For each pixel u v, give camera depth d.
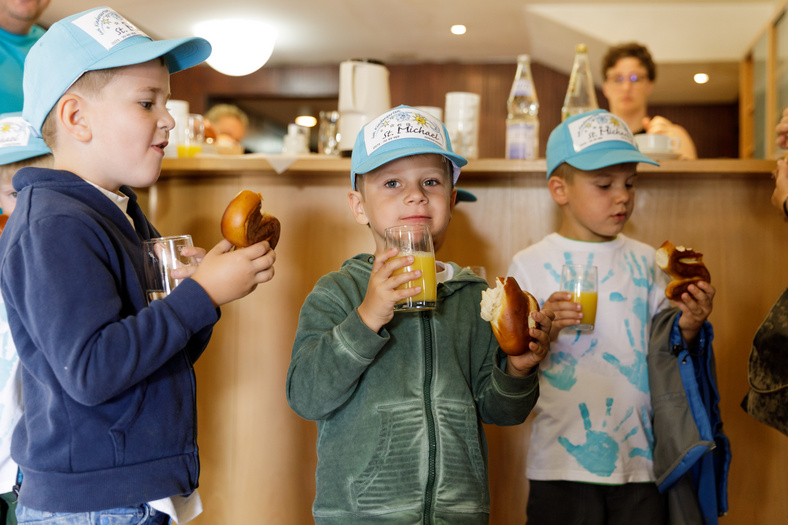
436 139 1.17
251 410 1.89
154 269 1.01
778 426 1.30
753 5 4.35
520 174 1.82
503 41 5.09
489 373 1.18
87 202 0.97
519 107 1.99
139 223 1.15
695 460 1.46
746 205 1.84
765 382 1.33
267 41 2.50
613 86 2.79
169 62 1.15
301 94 5.74
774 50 3.77
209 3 4.31
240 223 1.01
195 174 1.88
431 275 1.04
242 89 5.75
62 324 0.85
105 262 0.94
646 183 1.87
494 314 1.09
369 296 1.02
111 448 0.92
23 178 0.96
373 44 5.22
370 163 1.15
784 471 1.81
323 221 1.89
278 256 1.90
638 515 1.51
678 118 5.69
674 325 1.55
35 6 1.73
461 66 5.59
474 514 1.08
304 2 4.34
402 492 1.06
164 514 1.01
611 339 1.56
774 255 1.83
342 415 1.11
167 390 0.99
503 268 1.90
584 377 1.54
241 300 1.90
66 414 0.91
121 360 0.87
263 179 1.90
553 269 1.62
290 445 1.87
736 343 1.84
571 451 1.51
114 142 1.00
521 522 1.85
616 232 1.59
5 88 1.76
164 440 0.97
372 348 1.02
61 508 0.90
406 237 1.04
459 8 4.44
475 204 1.91
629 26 4.45
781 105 3.66
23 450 0.94
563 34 4.72
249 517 1.88
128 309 0.98
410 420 1.08
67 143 1.02
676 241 1.86
